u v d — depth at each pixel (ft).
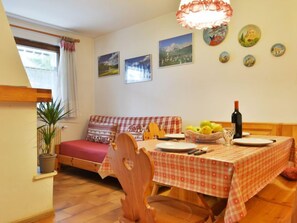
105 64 14.57
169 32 11.57
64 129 13.71
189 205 4.51
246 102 9.33
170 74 11.60
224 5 6.00
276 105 8.67
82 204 8.21
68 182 10.71
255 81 9.11
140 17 12.02
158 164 4.41
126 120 12.57
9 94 6.48
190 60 10.86
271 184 6.16
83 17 11.97
